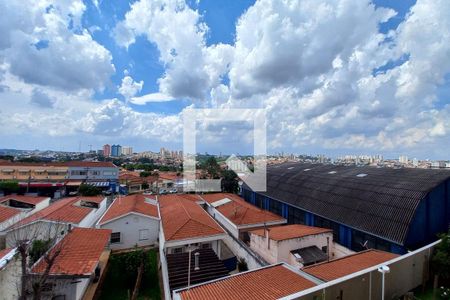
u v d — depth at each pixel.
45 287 11.45
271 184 31.30
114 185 56.81
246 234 21.62
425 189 16.86
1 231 18.59
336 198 21.77
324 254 16.66
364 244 17.36
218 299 9.31
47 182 53.81
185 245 17.52
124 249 21.92
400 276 9.72
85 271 12.49
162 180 60.81
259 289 9.94
